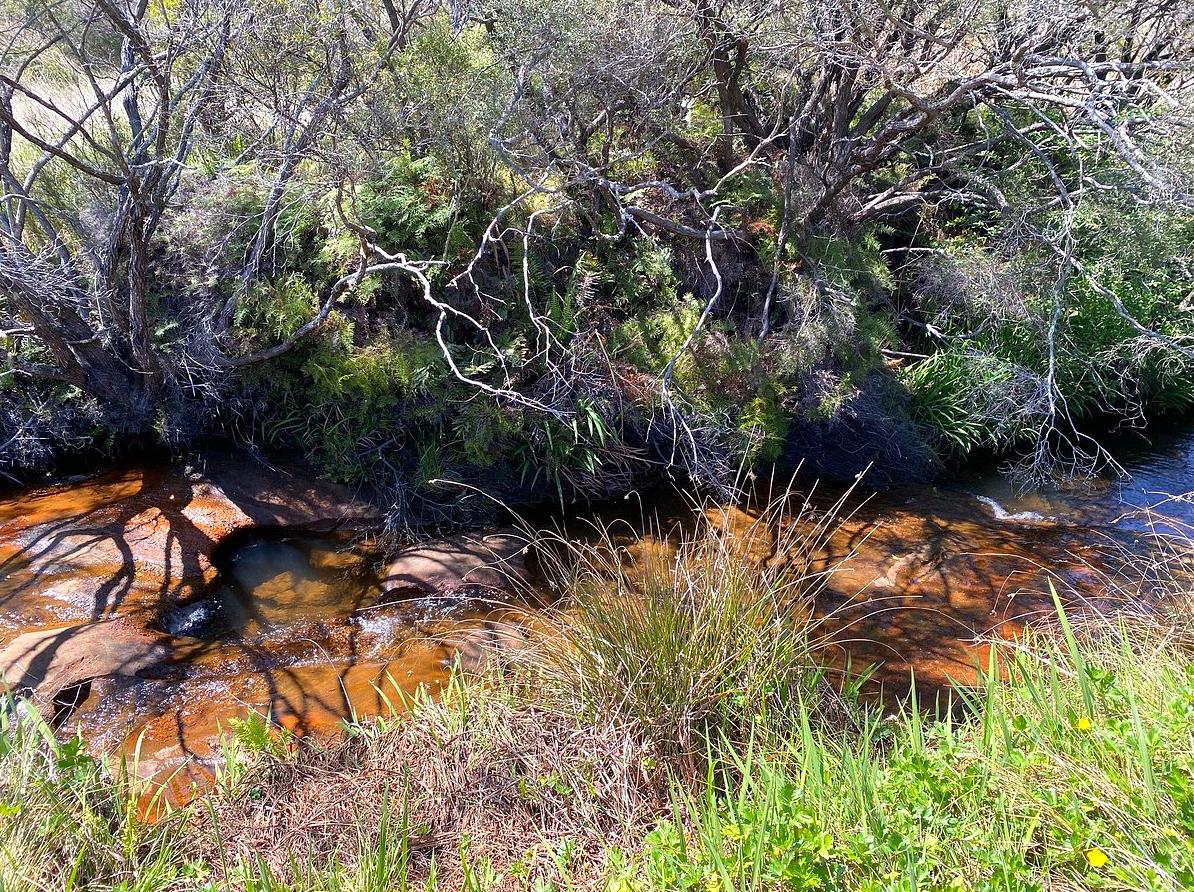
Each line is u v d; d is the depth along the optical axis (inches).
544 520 232.2
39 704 157.2
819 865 102.7
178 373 230.8
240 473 232.7
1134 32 239.1
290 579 206.2
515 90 217.3
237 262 229.3
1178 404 305.1
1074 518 237.8
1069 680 139.5
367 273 223.1
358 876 111.3
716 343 248.7
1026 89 219.6
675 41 227.5
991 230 289.0
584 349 233.6
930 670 174.7
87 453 237.3
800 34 227.0
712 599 142.6
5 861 104.3
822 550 219.1
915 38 232.8
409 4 257.4
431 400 230.5
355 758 140.6
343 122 211.6
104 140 238.2
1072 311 280.5
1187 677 125.2
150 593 192.7
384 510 229.6
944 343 291.6
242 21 196.1
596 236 248.8
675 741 134.6
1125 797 103.3
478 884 111.0
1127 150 194.9
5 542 203.0
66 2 209.6
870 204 282.0
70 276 219.9
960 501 247.4
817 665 161.5
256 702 165.6
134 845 118.2
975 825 106.7
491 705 145.8
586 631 144.7
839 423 258.5
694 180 263.6
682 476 247.1
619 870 111.8
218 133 236.2
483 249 223.5
